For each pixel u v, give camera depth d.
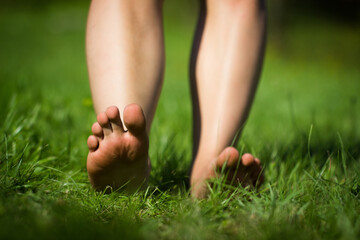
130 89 1.08
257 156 1.33
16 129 1.30
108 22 1.10
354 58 7.83
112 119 1.01
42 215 0.96
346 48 8.41
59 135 1.47
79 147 1.37
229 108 1.14
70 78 3.66
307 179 1.15
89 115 1.73
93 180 1.07
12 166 1.12
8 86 2.11
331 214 0.99
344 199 1.04
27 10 10.05
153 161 1.34
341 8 10.31
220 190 1.08
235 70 1.15
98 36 1.11
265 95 3.23
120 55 1.09
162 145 1.43
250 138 1.59
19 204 0.99
